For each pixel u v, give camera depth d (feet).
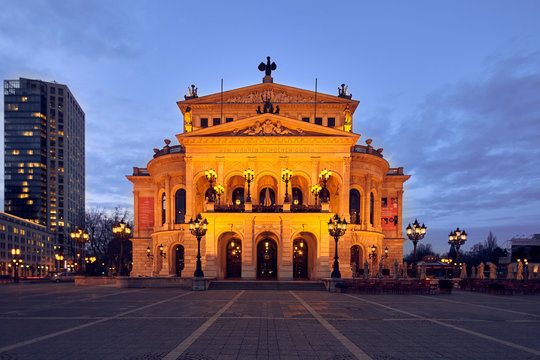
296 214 143.84
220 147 160.86
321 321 55.06
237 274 162.91
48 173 588.50
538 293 111.86
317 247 145.18
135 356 35.53
